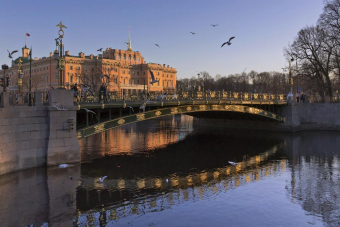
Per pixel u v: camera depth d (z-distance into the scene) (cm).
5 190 1881
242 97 4509
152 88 13688
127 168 2597
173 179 2302
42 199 1780
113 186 2075
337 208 1748
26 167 2253
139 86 13200
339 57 5788
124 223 1517
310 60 6047
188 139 4544
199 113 5206
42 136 2348
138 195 1912
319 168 2708
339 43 5541
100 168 2547
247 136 4878
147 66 13525
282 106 5494
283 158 3152
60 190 1933
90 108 2609
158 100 3303
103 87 2825
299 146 3894
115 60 12400
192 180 2283
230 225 1511
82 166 2519
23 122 2231
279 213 1673
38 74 11456
